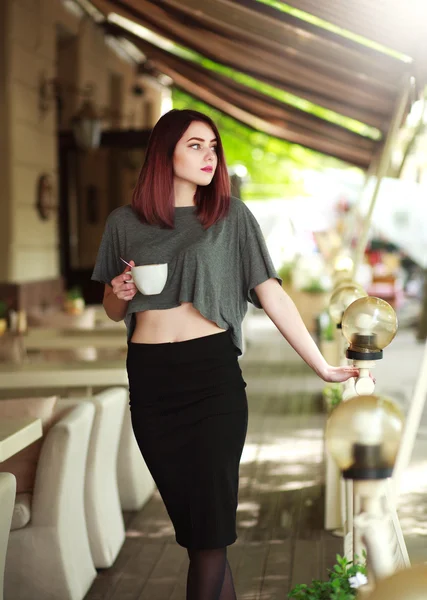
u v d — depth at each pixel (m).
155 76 14.14
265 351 12.48
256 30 5.55
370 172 9.27
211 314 2.59
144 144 10.67
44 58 9.80
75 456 3.57
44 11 9.74
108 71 13.02
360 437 1.75
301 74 6.91
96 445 3.93
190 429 2.58
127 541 4.32
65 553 3.47
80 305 8.66
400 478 2.19
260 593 3.61
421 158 10.77
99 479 3.99
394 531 2.01
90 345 6.32
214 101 12.23
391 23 4.12
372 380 2.37
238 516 4.72
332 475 4.45
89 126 9.55
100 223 10.85
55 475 3.45
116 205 10.85
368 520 1.59
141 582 3.77
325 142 10.44
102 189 10.84
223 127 16.30
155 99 16.53
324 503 4.95
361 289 3.76
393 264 18.08
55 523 3.45
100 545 3.92
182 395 2.60
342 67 5.74
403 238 13.57
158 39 11.96
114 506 4.18
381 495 1.77
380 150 9.05
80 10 11.19
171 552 4.16
